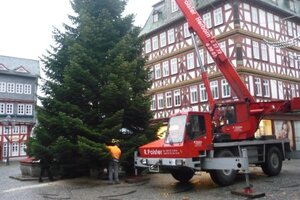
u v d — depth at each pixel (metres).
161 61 36.38
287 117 30.91
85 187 14.42
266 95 30.11
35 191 13.96
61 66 18.36
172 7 35.66
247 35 29.34
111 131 15.71
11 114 49.69
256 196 10.59
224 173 13.12
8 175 21.80
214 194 11.52
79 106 17.22
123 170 18.48
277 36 32.66
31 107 51.75
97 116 16.78
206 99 30.81
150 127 17.70
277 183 13.05
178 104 33.81
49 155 16.83
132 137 17.00
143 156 14.00
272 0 33.00
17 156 49.38
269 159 15.38
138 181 15.38
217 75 29.73
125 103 16.81
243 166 11.45
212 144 13.43
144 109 17.12
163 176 16.98
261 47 30.55
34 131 17.31
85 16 17.72
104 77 16.95
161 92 36.06
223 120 15.09
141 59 18.52
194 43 15.85
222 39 29.75
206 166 13.05
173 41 35.00
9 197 12.77
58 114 16.92
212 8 30.92
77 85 16.36
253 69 29.16
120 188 13.74
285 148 16.38
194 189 12.77
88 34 17.47
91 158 15.65
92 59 17.25
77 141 16.03
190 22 15.96
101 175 17.75
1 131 48.47
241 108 15.37
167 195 11.75
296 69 34.25
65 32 18.72
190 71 32.75
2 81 49.72
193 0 32.53
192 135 12.98
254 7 30.73
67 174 18.14
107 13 18.47
